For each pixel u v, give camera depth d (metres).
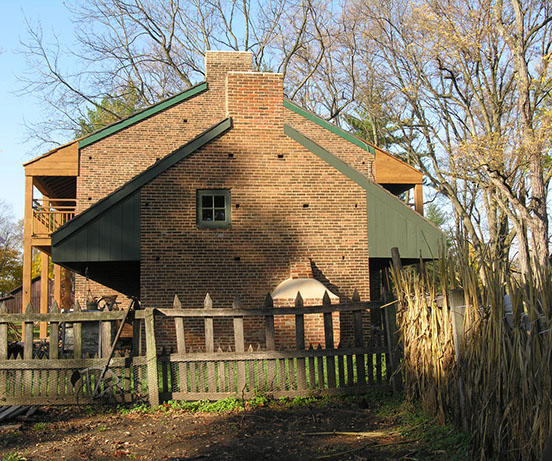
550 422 4.92
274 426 7.56
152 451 6.61
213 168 16.11
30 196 20.95
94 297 19.31
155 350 8.77
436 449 6.35
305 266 15.98
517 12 23.94
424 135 36.69
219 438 7.05
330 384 9.08
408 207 16.78
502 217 32.34
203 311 8.97
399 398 8.62
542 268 5.27
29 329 8.81
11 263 52.62
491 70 29.50
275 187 16.33
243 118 16.38
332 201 16.53
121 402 8.79
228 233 15.98
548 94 23.78
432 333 7.50
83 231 15.52
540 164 23.17
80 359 8.79
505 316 5.70
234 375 8.98
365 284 16.41
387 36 35.06
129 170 21.47
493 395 5.81
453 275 7.05
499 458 5.61
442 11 25.64
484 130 29.45
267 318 9.13
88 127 40.06
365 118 45.38
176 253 15.71
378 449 6.49
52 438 7.21
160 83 41.12
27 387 8.73
